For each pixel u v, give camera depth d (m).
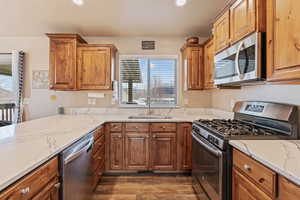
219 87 2.64
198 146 2.43
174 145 3.23
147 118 3.45
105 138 3.20
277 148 1.43
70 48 3.45
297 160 1.18
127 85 3.96
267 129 1.98
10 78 3.83
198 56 3.50
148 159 3.23
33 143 1.60
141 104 3.96
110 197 2.56
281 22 1.37
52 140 1.70
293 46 1.26
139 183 2.97
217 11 3.09
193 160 2.68
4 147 1.48
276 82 1.46
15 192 1.01
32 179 1.15
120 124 3.21
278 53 1.40
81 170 1.94
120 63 3.93
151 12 3.14
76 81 3.49
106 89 3.55
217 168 1.78
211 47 3.08
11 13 3.17
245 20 1.79
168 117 3.55
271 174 1.16
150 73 3.95
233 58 1.99
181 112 3.90
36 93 3.87
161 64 3.96
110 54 3.52
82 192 1.98
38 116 3.88
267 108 2.01
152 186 2.87
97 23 3.41
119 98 3.93
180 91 3.92
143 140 3.22
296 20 1.23
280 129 1.85
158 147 3.23
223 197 1.70
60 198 1.51
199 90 3.74
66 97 3.90
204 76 3.45
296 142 1.60
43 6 3.03
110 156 3.22
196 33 3.76
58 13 3.18
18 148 1.45
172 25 3.48
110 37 3.90
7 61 3.85
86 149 2.06
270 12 1.49
